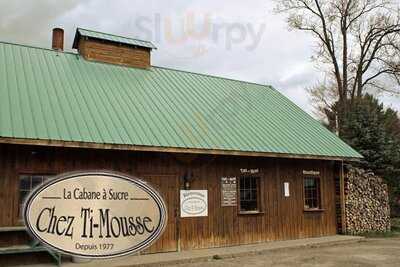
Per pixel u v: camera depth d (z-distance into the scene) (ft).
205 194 45.16
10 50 48.70
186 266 36.86
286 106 62.80
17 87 41.19
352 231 57.52
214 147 43.34
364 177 61.46
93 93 45.62
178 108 49.26
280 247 45.21
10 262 35.45
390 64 92.84
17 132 34.06
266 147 47.80
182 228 43.14
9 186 35.45
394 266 37.11
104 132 38.73
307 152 50.65
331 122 108.58
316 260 39.70
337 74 98.58
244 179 48.85
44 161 37.11
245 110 55.83
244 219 47.62
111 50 55.06
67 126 37.55
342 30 97.86
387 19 93.15
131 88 50.08
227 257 40.98
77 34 55.83
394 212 82.89
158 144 39.99
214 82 61.67
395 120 108.88
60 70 48.34
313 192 55.36
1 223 34.76
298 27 100.48
